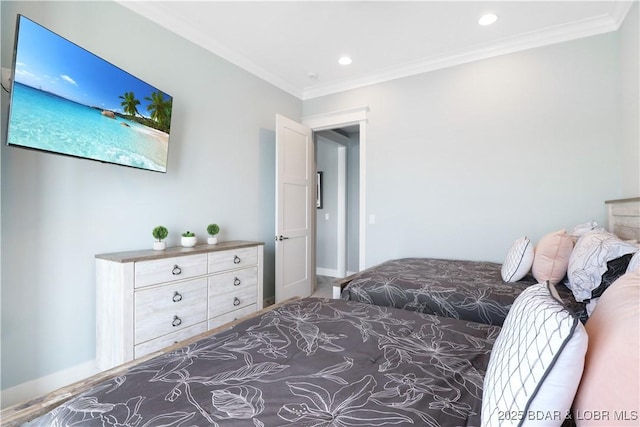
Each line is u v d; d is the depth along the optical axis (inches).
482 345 46.5
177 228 105.1
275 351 43.7
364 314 60.2
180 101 106.3
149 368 38.8
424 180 132.5
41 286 73.3
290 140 145.3
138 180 93.4
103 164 84.7
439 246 129.6
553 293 33.4
